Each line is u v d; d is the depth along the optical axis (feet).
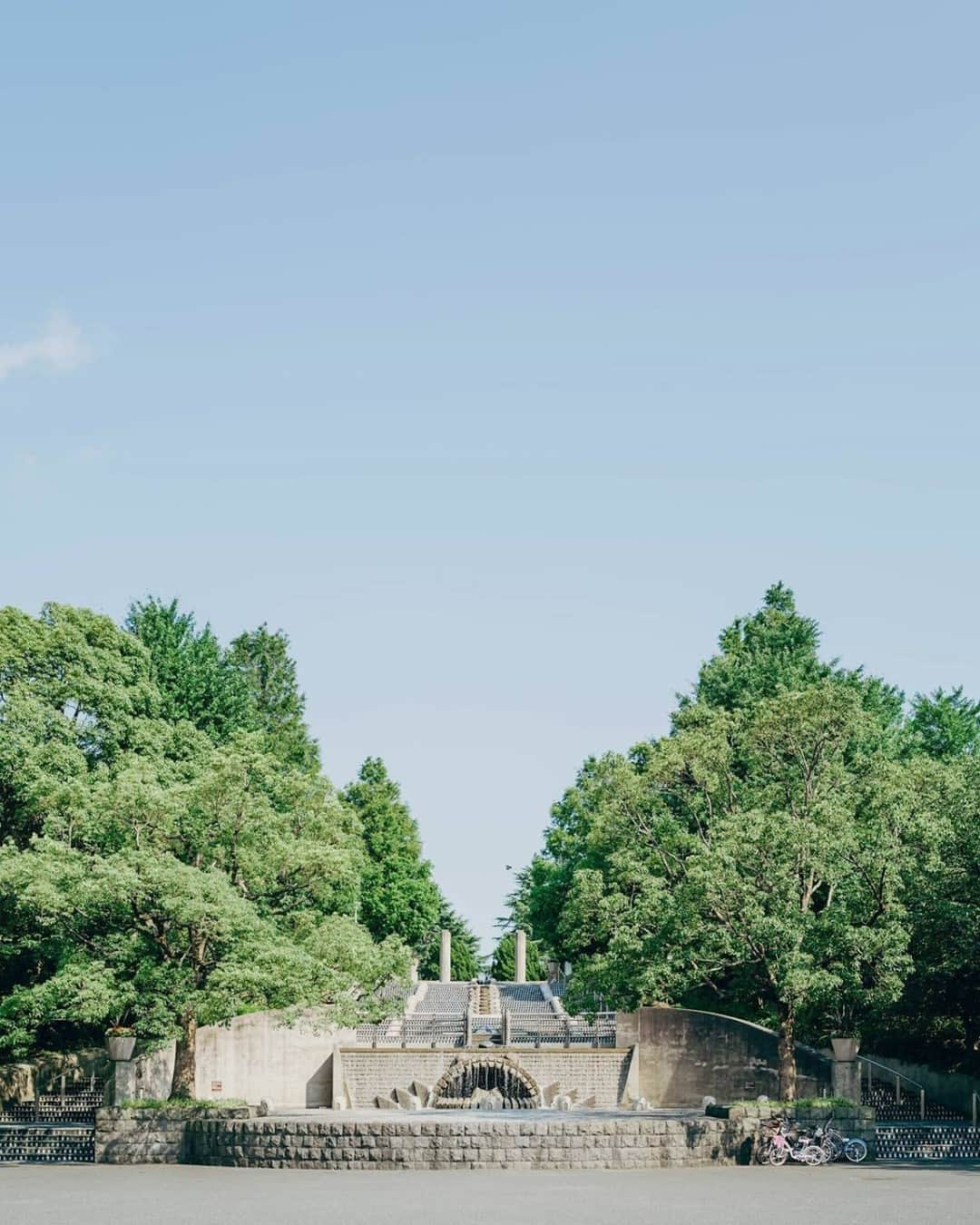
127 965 157.89
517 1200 111.65
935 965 173.27
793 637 277.44
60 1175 132.57
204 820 158.61
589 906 195.52
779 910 159.12
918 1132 152.97
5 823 191.72
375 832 317.63
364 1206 108.17
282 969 147.84
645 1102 202.69
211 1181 127.24
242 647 324.39
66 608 209.46
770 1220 100.48
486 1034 233.96
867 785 172.76
